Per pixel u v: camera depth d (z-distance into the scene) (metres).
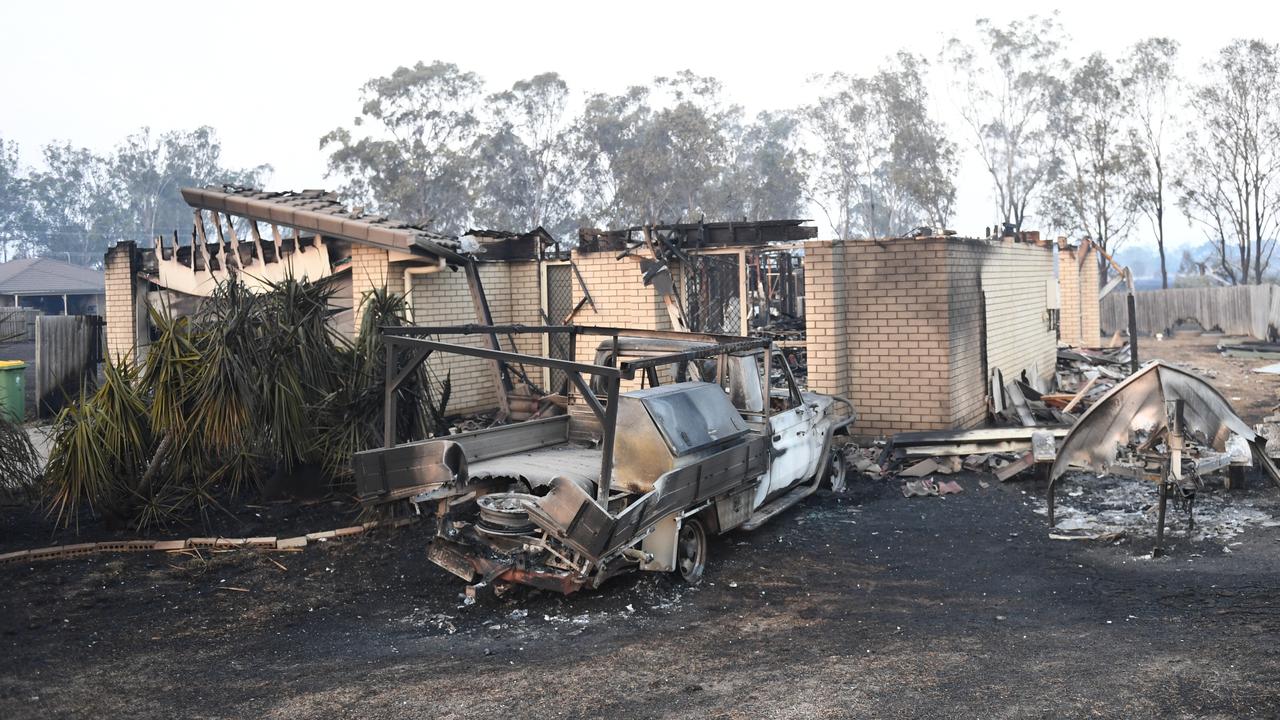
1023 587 7.74
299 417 9.98
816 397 11.38
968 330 14.36
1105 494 10.86
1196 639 6.30
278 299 10.39
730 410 8.94
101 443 9.23
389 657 6.38
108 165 90.88
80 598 7.64
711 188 61.44
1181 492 9.12
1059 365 21.45
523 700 5.59
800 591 7.79
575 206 67.19
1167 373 8.88
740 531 9.71
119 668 6.20
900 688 5.62
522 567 7.33
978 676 5.78
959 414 13.90
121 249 18.83
